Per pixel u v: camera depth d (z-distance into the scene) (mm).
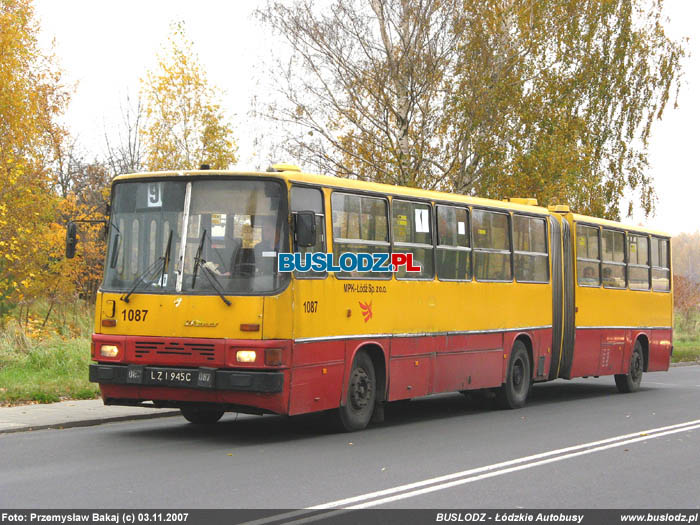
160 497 8242
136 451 10945
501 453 11438
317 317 12211
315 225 11859
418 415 16203
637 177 38094
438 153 29000
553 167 30000
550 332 18656
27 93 26469
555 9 31984
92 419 13453
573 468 10430
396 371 13945
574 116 34188
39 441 11617
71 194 31891
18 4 26938
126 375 11898
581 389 23109
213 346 11578
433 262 14953
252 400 11477
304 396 11961
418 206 14680
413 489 8922
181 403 12070
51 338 20703
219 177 12047
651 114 38125
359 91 27922
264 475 9500
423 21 27531
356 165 28844
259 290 11602
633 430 14070
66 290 27344
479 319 16203
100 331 12227
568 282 19375
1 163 24453
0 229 24266
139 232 12250
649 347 22797
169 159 33688
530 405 18375
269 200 11883
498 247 16953
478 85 28594
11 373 17250
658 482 9656
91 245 29359
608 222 21078
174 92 33594
